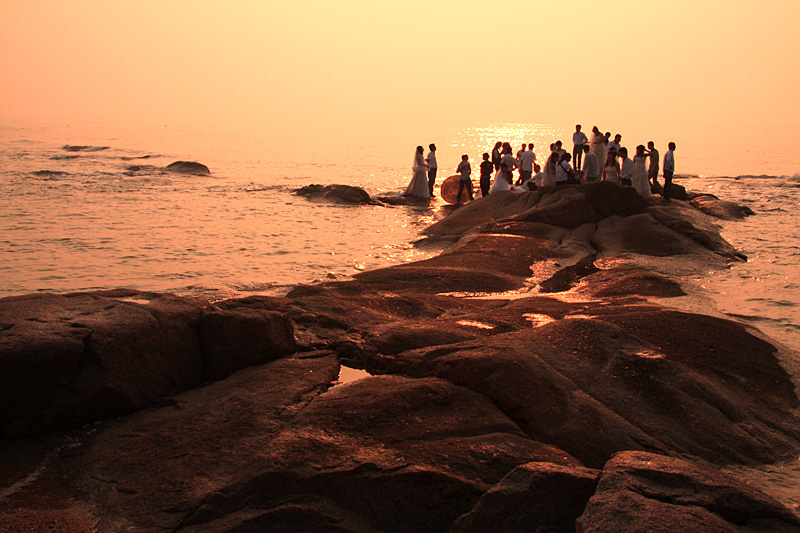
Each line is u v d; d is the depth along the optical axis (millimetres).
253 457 4238
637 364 5852
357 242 15711
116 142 66438
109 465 4516
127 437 4902
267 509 3857
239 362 6109
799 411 5969
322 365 6016
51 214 18547
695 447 5035
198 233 16266
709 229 16422
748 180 31859
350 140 82500
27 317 5566
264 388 5426
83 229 16281
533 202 17219
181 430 4871
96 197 22703
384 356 6203
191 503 3965
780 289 10953
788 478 4801
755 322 9016
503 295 10258
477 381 5238
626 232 14500
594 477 3619
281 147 62625
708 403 5559
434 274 11078
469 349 5793
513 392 5043
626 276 11062
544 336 6395
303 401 5176
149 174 31406
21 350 4934
